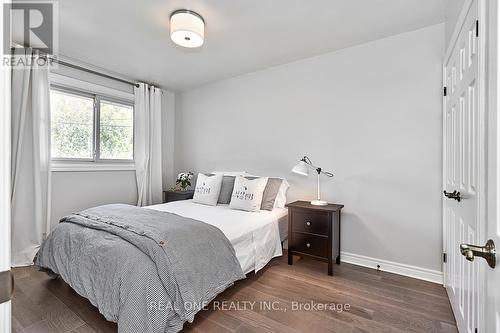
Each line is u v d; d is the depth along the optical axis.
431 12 2.00
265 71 3.18
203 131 3.83
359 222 2.54
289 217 2.53
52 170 2.83
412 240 2.28
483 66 0.93
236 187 2.81
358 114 2.54
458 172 1.48
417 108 2.25
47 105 2.70
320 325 1.59
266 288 2.06
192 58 2.87
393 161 2.36
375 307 1.79
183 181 3.75
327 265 2.53
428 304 1.82
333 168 2.68
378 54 2.43
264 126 3.20
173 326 1.40
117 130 3.52
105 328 1.54
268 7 1.93
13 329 1.53
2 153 0.46
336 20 2.11
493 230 0.65
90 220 1.91
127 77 3.47
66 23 2.15
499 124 0.63
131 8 1.94
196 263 1.58
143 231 1.63
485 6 0.93
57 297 1.88
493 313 0.64
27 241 2.55
